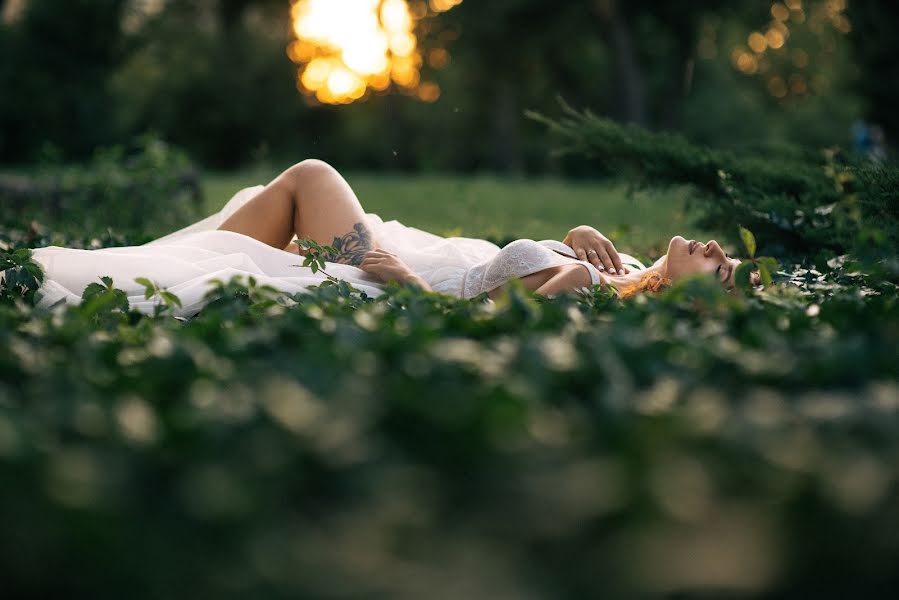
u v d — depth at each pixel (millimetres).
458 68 40000
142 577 1224
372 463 1478
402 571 1216
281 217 4539
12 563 1226
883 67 16656
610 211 10930
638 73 32938
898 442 1602
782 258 5301
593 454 1552
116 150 9789
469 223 9453
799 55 45594
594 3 32656
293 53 40500
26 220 7816
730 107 39844
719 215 5824
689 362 2115
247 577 1189
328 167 4562
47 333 2408
